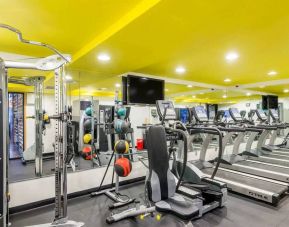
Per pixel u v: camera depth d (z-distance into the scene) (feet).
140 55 10.50
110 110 14.26
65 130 7.93
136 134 15.53
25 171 11.44
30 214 9.84
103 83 14.75
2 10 6.81
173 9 6.06
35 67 7.61
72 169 12.23
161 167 9.07
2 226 4.60
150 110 16.28
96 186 12.59
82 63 11.88
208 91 22.61
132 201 10.76
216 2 5.72
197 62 13.35
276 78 19.40
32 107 12.04
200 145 18.28
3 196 4.64
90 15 7.21
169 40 8.54
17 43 9.80
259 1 5.70
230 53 11.44
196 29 7.52
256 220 8.98
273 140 23.68
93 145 13.19
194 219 9.05
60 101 7.93
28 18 7.39
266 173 14.15
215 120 18.67
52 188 11.12
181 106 21.01
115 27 7.74
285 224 8.64
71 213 9.80
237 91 24.00
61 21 7.64
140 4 6.41
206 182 10.46
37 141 11.85
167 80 18.53
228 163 16.61
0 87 4.61
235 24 7.22
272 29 7.88
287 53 11.51
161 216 9.34
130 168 9.65
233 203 10.67
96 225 8.71
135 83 15.38
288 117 25.96
